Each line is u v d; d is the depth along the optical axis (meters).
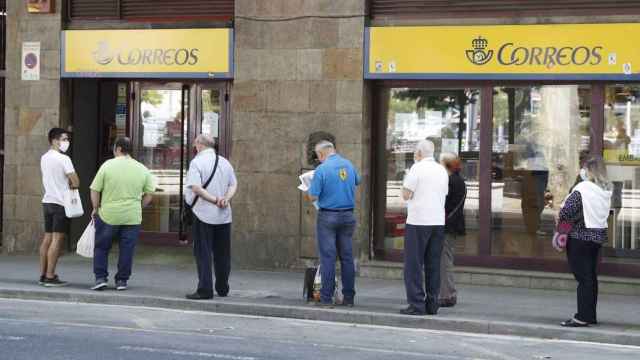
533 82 14.45
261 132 15.43
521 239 14.60
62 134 13.48
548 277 13.97
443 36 14.55
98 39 16.28
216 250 12.74
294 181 15.29
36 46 16.61
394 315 11.50
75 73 16.41
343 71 14.98
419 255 11.61
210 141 12.53
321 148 12.18
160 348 9.57
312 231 15.21
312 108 15.16
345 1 14.95
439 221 11.62
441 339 10.68
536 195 14.52
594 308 11.12
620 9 13.83
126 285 13.48
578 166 14.30
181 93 16.97
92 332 10.40
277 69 15.33
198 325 11.16
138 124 17.27
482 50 14.38
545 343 10.58
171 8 16.08
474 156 14.81
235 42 15.58
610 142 14.16
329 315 11.73
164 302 12.42
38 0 16.42
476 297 13.20
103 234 13.07
